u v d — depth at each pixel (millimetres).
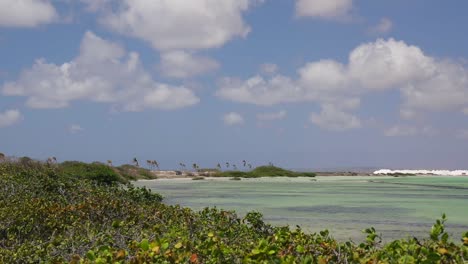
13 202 13008
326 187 50344
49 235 10773
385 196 37219
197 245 6566
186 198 33031
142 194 20344
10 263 8188
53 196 15570
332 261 5898
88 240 8508
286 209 26266
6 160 29047
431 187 52625
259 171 81562
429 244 5777
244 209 26016
